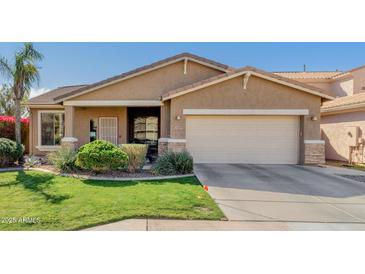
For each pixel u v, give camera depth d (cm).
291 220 652
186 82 1730
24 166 1363
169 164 1174
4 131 2119
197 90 1524
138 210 676
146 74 1720
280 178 1141
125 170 1203
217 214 673
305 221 648
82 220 615
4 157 1336
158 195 811
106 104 1706
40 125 2052
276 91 1534
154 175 1131
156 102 1703
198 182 1017
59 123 2053
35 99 2078
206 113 1523
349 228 613
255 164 1554
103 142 1147
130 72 1688
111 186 930
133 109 2131
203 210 699
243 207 740
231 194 870
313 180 1111
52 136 2053
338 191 931
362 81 2481
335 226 623
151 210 678
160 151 1581
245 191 910
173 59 1695
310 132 1534
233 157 1570
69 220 615
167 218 646
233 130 1570
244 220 647
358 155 1702
